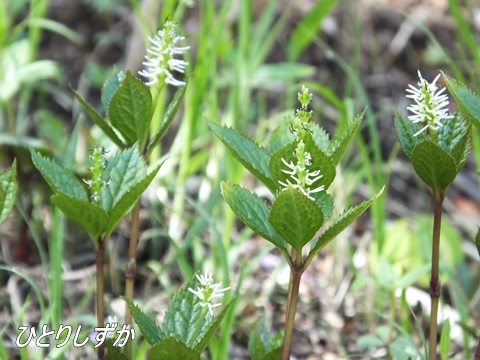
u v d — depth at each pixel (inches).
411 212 35.1
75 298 28.4
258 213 17.1
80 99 18.8
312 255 16.9
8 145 28.4
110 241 29.8
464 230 34.2
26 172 28.9
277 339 21.2
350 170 33.8
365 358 27.2
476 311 29.0
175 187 30.8
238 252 30.0
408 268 29.6
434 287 18.7
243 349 27.2
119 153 18.0
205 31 29.4
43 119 34.1
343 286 29.6
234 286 29.6
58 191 16.8
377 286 27.8
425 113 17.4
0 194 17.4
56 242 24.4
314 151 16.6
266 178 17.5
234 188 17.1
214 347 22.6
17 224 29.4
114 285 29.0
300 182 16.2
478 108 17.3
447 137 18.3
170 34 18.3
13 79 32.6
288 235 16.6
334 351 27.7
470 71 27.5
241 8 31.4
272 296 29.6
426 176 17.8
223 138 17.5
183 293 18.0
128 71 18.1
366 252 31.3
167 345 16.5
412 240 29.9
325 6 35.4
